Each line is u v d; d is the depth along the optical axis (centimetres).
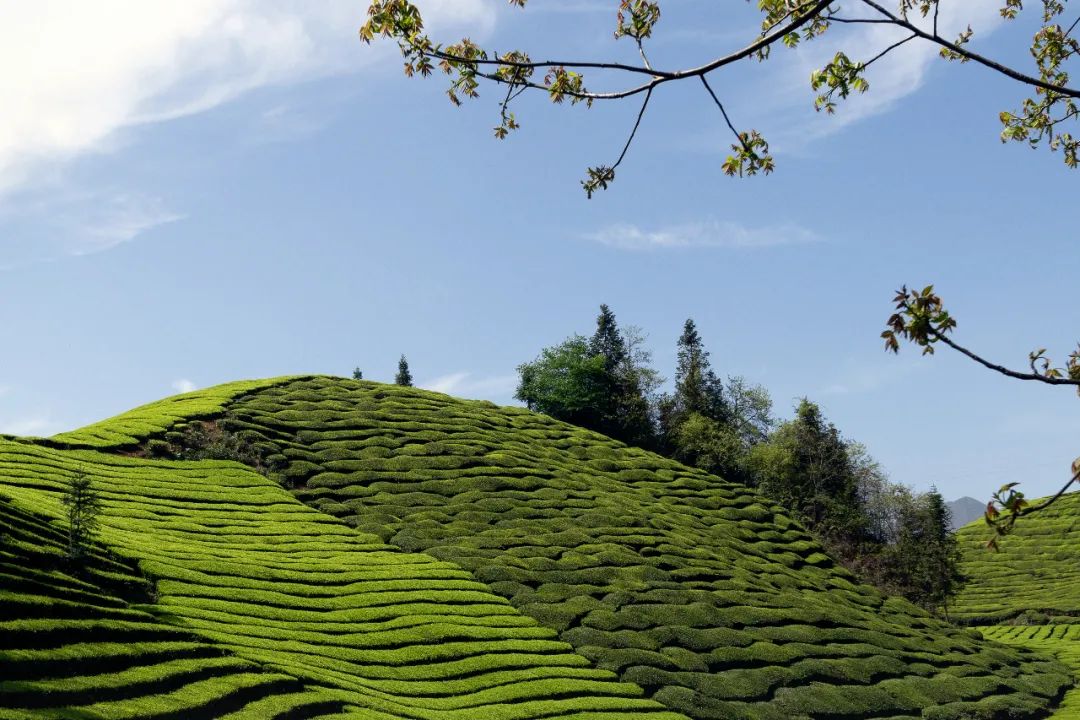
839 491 11669
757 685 5103
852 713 5141
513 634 4966
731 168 1452
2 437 6462
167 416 7644
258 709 3194
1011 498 1012
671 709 4591
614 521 7225
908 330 1039
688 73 1191
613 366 14788
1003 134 1672
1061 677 6900
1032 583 11738
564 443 9506
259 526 5884
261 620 4322
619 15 1283
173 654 3425
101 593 3900
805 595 6944
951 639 7069
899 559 9900
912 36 1221
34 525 4288
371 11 1299
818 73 1429
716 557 7088
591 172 1367
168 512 5738
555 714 4103
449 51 1323
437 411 9288
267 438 7650
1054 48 1603
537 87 1318
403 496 6950
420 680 4200
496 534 6512
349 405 8950
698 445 12569
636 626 5419
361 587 5125
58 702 2722
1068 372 1047
